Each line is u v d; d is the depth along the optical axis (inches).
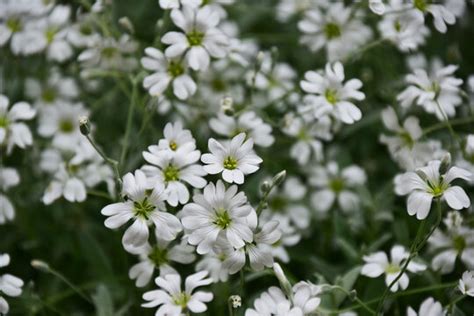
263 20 20.8
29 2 18.6
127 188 15.1
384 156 19.2
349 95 16.6
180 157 15.4
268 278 17.3
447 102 17.2
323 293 15.5
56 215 18.3
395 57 19.6
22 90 19.4
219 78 18.7
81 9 18.6
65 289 17.8
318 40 18.1
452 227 16.4
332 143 19.2
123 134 19.1
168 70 16.6
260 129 17.0
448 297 16.7
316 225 18.4
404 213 17.4
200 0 16.4
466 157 16.8
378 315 15.5
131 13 20.2
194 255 15.8
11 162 18.6
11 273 18.2
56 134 18.6
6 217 17.5
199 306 14.8
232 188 14.9
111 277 17.2
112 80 19.5
